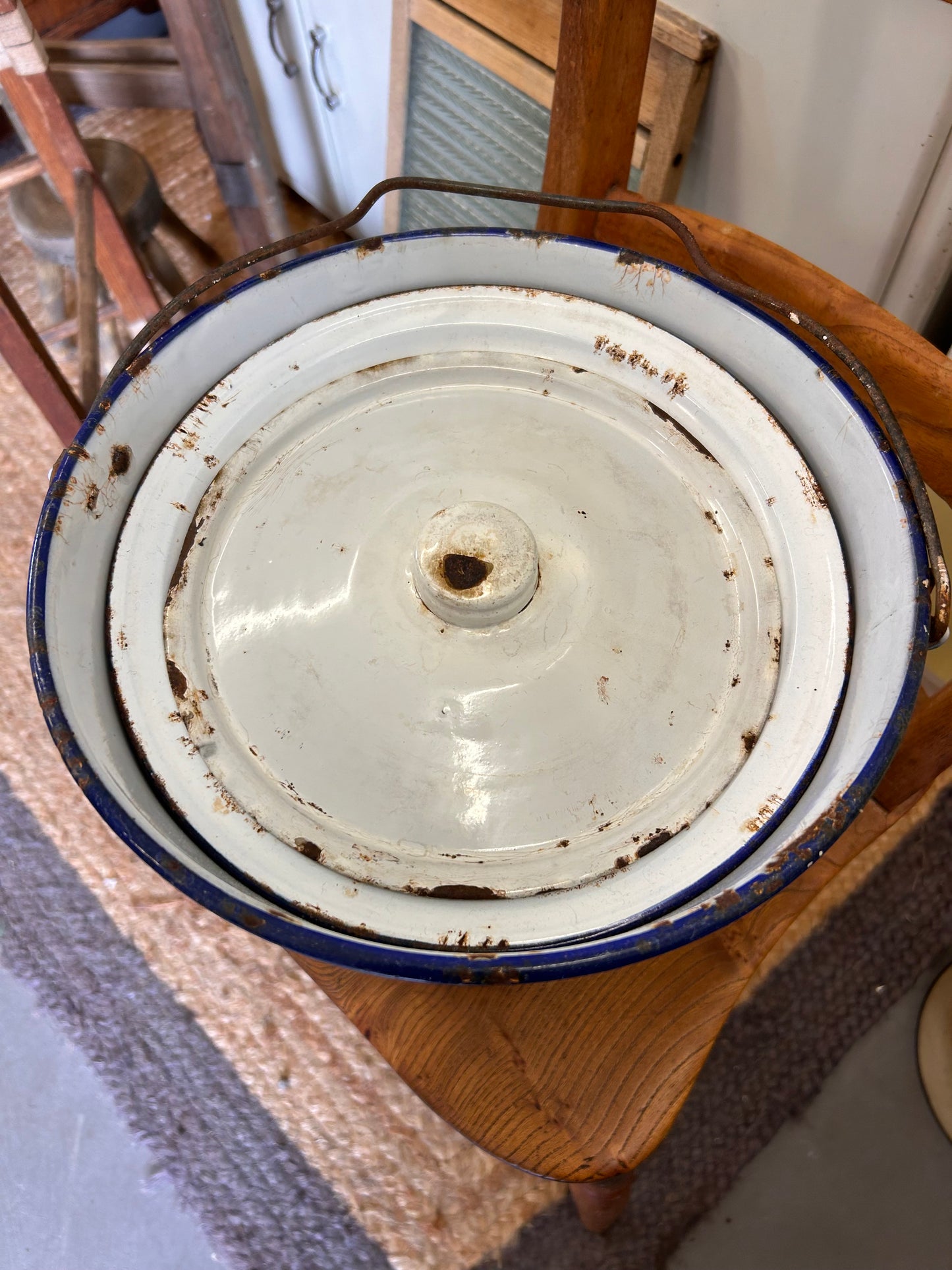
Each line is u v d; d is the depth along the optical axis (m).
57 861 1.18
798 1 0.70
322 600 0.50
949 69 0.65
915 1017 1.04
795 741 0.46
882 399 0.46
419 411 0.55
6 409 1.41
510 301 0.56
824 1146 1.00
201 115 1.23
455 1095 0.56
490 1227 0.98
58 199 1.12
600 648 0.48
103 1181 1.04
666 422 0.53
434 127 1.14
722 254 0.62
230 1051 1.08
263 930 0.37
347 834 0.45
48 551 0.45
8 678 1.26
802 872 0.38
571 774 0.46
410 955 0.37
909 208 0.75
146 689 0.48
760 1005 1.04
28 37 0.83
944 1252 0.95
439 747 0.47
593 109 0.60
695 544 0.51
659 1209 0.98
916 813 1.10
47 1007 1.11
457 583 0.47
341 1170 1.02
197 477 0.53
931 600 0.43
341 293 0.58
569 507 0.52
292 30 1.25
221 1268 0.99
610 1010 0.58
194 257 1.43
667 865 0.44
